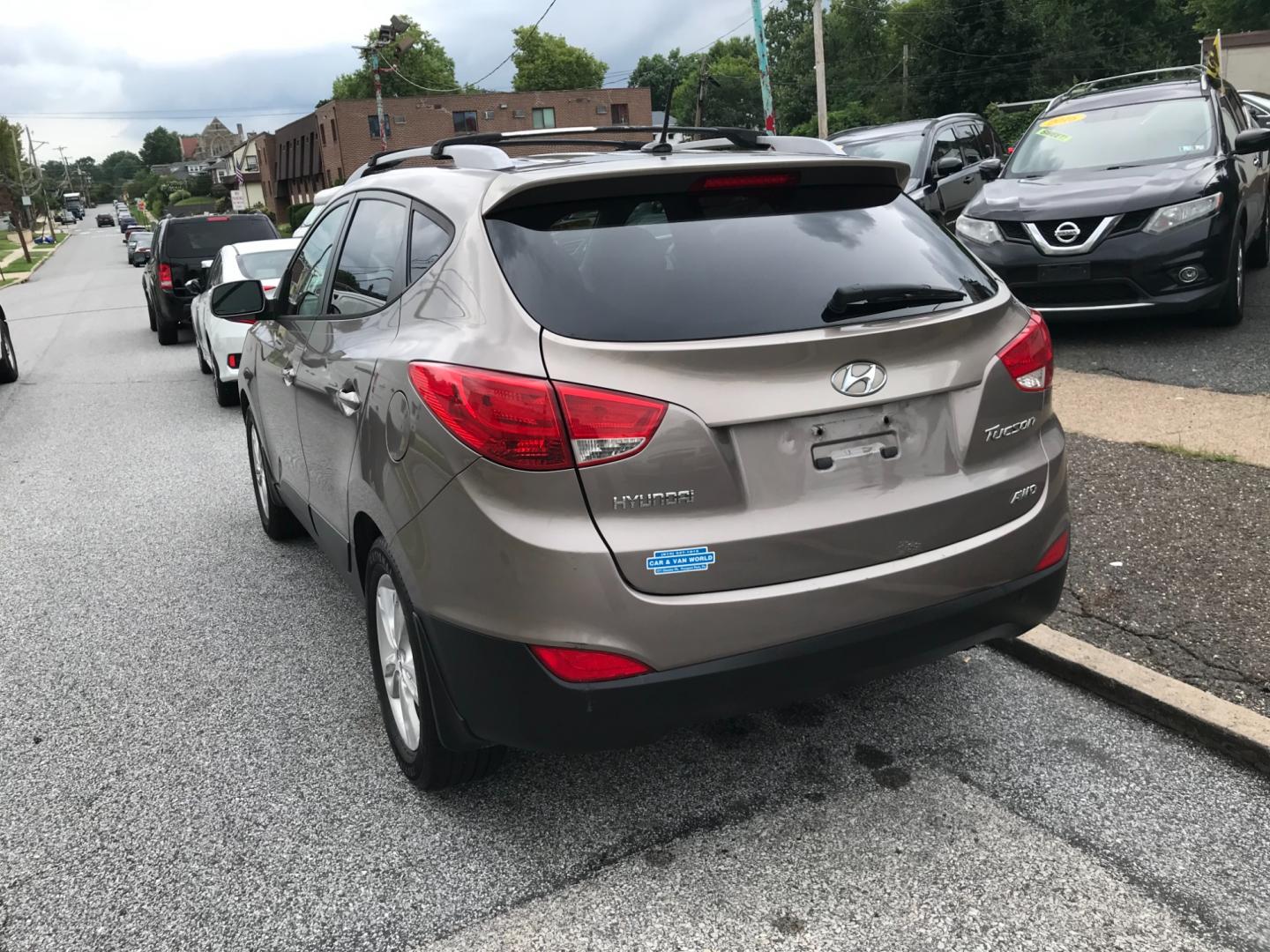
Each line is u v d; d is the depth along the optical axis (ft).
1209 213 23.58
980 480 8.86
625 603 7.64
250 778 10.49
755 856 8.84
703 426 7.71
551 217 8.57
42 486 23.13
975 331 8.87
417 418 8.45
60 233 313.32
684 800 9.73
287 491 14.66
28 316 73.05
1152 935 7.72
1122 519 15.29
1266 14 164.25
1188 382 21.94
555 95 211.41
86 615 15.15
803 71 254.47
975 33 171.53
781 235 8.86
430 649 8.74
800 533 7.99
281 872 8.94
